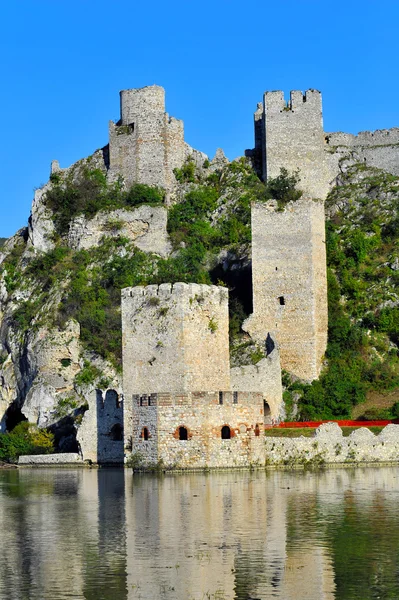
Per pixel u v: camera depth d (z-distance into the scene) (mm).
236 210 150000
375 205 145750
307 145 151500
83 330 132125
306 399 114812
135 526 60344
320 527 58719
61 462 107812
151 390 98875
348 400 115125
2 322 148125
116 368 127500
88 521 62656
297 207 120812
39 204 159250
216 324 100625
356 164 156375
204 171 159250
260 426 91188
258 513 63562
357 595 45875
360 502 67438
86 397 119500
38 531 59875
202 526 59625
